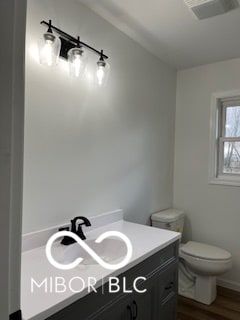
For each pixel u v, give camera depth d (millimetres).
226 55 2502
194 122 2824
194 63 2717
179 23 1909
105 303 1120
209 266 2184
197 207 2809
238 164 2662
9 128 459
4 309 458
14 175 475
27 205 1399
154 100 2541
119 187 2100
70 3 1602
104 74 1781
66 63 1581
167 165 2818
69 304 931
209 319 2092
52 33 1407
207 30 2010
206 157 2748
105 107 1921
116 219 2039
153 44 2275
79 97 1690
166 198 2822
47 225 1510
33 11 1390
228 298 2406
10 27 458
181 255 2375
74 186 1683
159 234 1728
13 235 477
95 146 1842
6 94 454
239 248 2555
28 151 1396
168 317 1670
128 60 2146
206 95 2748
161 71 2645
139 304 1362
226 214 2631
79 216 1665
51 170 1524
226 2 1608
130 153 2219
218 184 2674
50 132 1510
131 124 2219
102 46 1867
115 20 1889
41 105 1452
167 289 1652
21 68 486
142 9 1737
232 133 2697
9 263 468
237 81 2562
